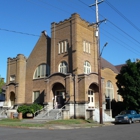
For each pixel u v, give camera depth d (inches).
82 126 839.1
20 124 850.8
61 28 1365.7
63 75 1200.8
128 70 1242.0
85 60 1311.5
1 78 1668.3
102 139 476.7
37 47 1546.5
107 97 1542.8
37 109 1254.9
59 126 818.8
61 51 1338.6
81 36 1306.6
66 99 1156.5
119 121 1018.7
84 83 1147.3
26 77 1571.1
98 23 1003.3
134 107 1187.3
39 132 625.9
